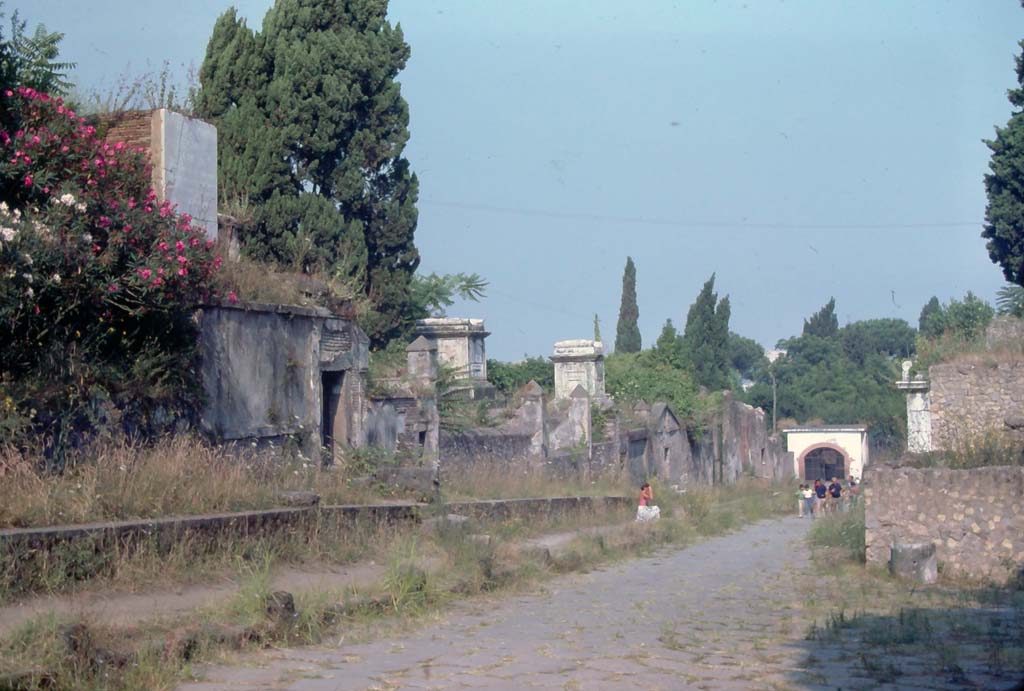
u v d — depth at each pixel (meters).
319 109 33.00
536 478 28.23
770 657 9.65
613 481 34.38
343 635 10.45
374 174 35.09
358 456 19.66
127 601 10.47
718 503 42.72
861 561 19.09
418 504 17.84
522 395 32.50
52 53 17.72
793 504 48.41
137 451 14.59
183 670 8.34
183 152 19.16
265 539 13.52
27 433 13.05
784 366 96.75
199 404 16.42
